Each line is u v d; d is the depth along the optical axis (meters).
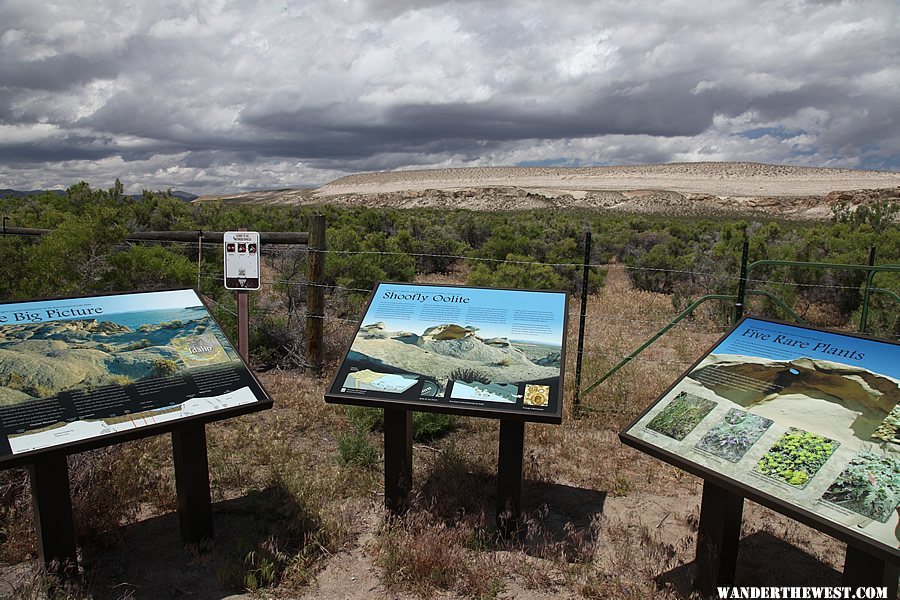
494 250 19.48
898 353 3.42
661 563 4.05
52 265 8.21
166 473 5.16
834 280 12.87
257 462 5.42
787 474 3.14
